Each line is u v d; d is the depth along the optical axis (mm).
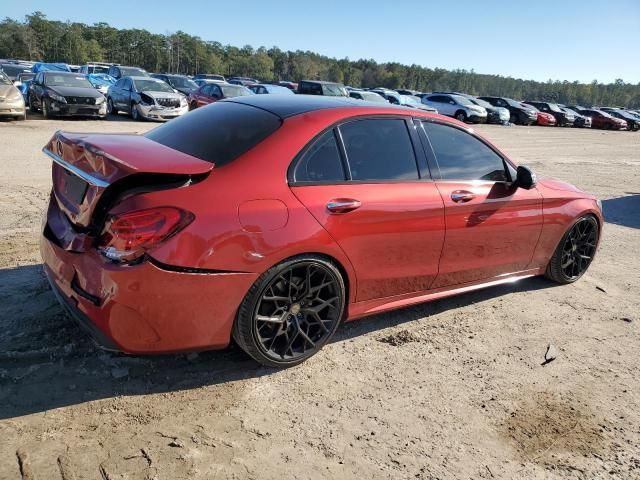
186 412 2691
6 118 14555
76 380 2852
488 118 30438
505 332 3916
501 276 4293
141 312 2547
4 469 2203
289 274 2955
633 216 8312
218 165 2824
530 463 2570
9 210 5816
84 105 15734
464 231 3775
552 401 3094
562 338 3896
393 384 3111
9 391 2703
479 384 3199
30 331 3244
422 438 2668
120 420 2582
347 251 3139
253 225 2732
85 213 2691
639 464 2629
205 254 2600
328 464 2430
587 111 39906
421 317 4055
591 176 12414
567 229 4637
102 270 2512
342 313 3332
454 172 3779
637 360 3672
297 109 3303
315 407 2828
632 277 5352
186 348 2750
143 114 17359
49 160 9055
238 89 19906
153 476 2250
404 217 3373
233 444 2494
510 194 4082
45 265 3039
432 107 29844
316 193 3008
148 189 2570
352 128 3320
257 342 2926
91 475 2221
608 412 3037
